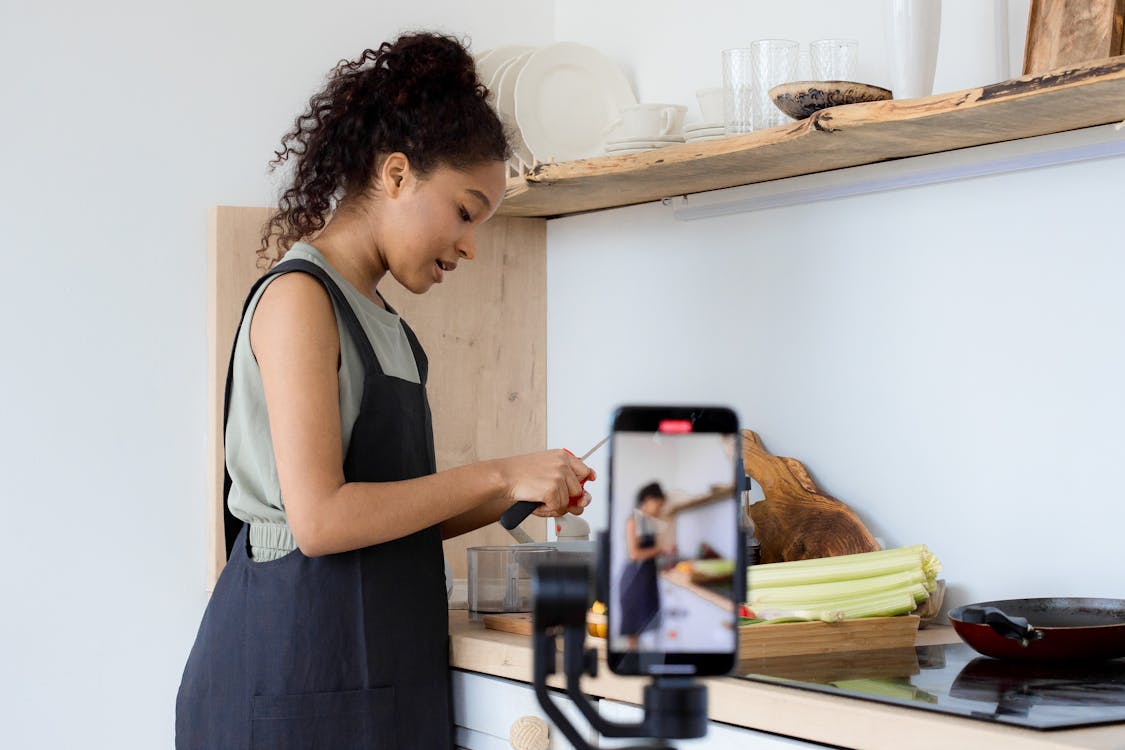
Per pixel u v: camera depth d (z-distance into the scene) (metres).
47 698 1.96
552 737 1.42
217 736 1.43
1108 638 1.26
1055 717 1.00
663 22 2.23
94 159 2.02
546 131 2.15
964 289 1.69
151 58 2.07
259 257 2.00
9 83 1.96
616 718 1.33
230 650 1.43
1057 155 1.55
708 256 2.08
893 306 1.78
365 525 1.34
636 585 0.48
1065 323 1.57
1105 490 1.52
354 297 1.48
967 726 0.98
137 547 2.04
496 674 1.50
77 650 1.98
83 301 2.01
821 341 1.89
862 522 1.75
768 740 1.17
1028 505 1.61
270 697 1.39
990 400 1.65
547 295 2.43
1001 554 1.64
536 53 2.14
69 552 1.98
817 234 1.90
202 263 2.11
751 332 2.01
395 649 1.46
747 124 1.75
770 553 1.87
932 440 1.73
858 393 1.83
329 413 1.36
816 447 1.89
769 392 1.98
